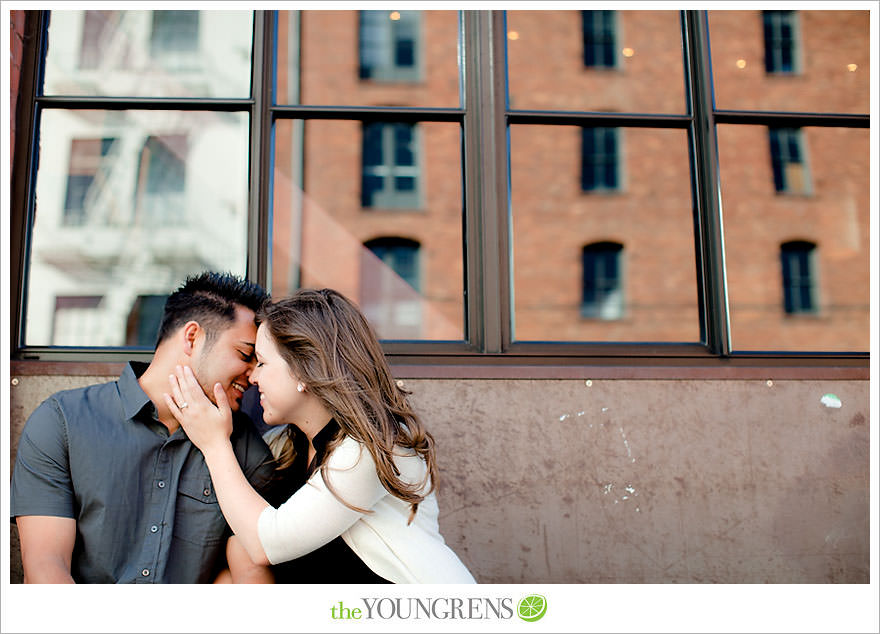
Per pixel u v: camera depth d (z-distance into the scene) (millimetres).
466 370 1955
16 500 1275
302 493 1250
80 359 1943
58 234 2098
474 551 1878
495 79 2240
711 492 1966
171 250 2158
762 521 1962
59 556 1258
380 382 1376
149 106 2203
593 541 1911
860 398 2051
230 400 1438
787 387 2043
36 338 2014
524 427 1948
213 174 2221
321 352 1308
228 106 2229
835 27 2646
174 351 1388
